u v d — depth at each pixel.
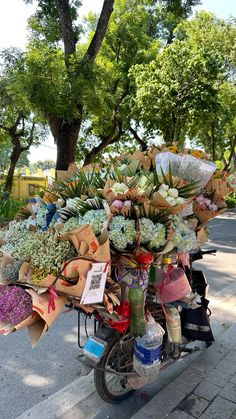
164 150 2.96
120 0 16.45
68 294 2.03
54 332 4.04
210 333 3.14
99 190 2.41
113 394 2.76
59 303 2.02
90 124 17.48
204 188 2.95
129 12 16.66
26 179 23.41
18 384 3.07
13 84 9.71
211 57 13.89
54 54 10.16
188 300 2.79
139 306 2.39
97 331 2.59
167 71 13.84
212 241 9.87
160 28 20.39
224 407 2.71
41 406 2.79
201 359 3.38
